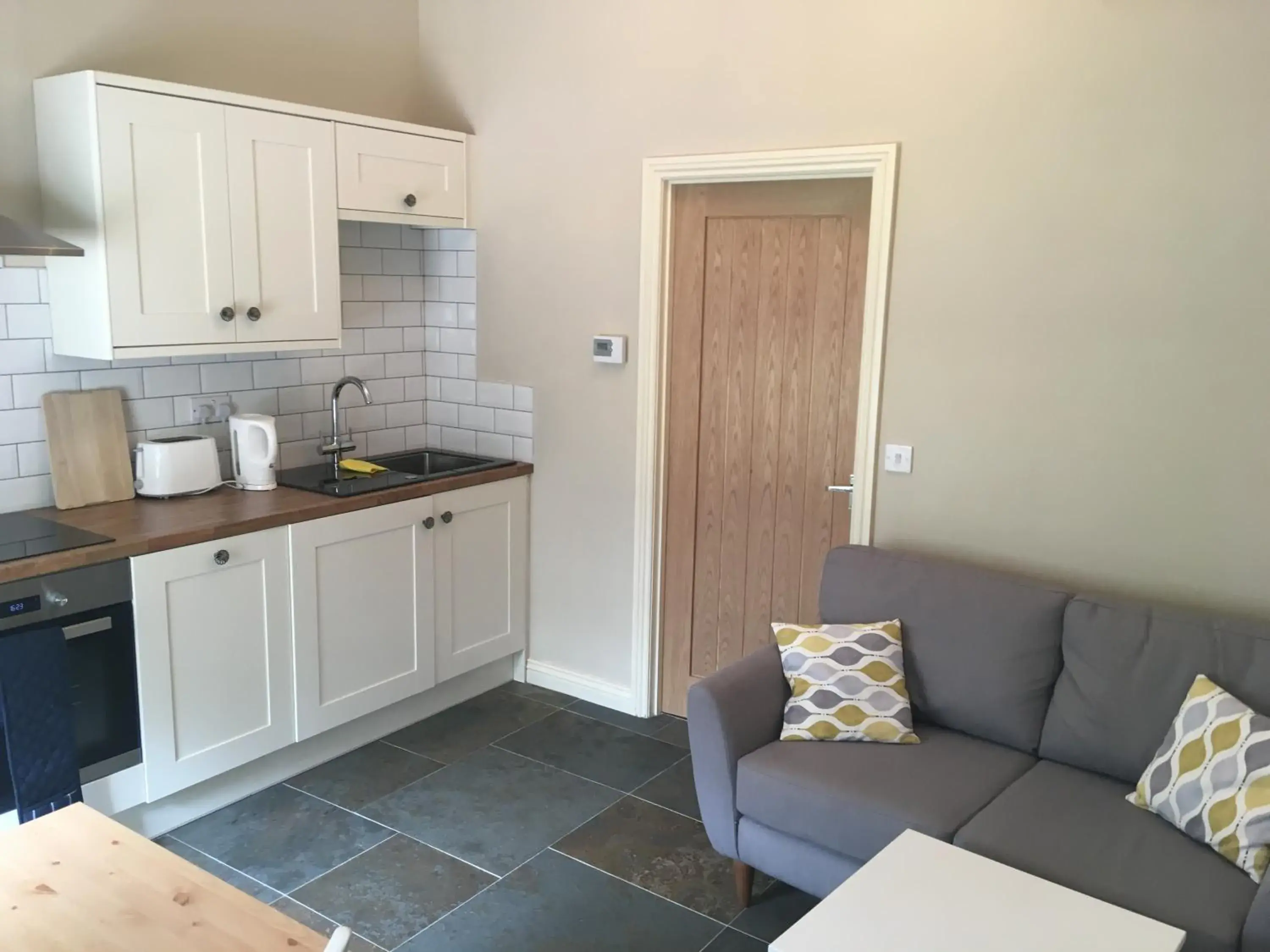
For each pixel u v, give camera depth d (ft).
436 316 14.06
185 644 9.72
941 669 9.14
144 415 11.11
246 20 11.63
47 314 10.20
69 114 9.51
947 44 9.70
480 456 13.93
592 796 10.95
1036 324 9.57
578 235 12.48
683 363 12.18
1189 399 8.91
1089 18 8.97
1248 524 8.77
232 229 10.52
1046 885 6.61
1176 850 7.18
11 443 10.09
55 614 8.67
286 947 5.17
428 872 9.49
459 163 13.05
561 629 13.60
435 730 12.50
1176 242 8.82
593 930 8.69
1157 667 8.13
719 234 11.70
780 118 10.80
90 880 5.74
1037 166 9.37
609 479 12.73
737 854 8.73
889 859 6.87
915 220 10.09
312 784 11.11
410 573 12.00
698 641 12.68
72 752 8.80
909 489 10.52
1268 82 8.28
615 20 11.78
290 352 12.50
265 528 10.25
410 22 13.47
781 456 11.71
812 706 8.96
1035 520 9.82
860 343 10.97
